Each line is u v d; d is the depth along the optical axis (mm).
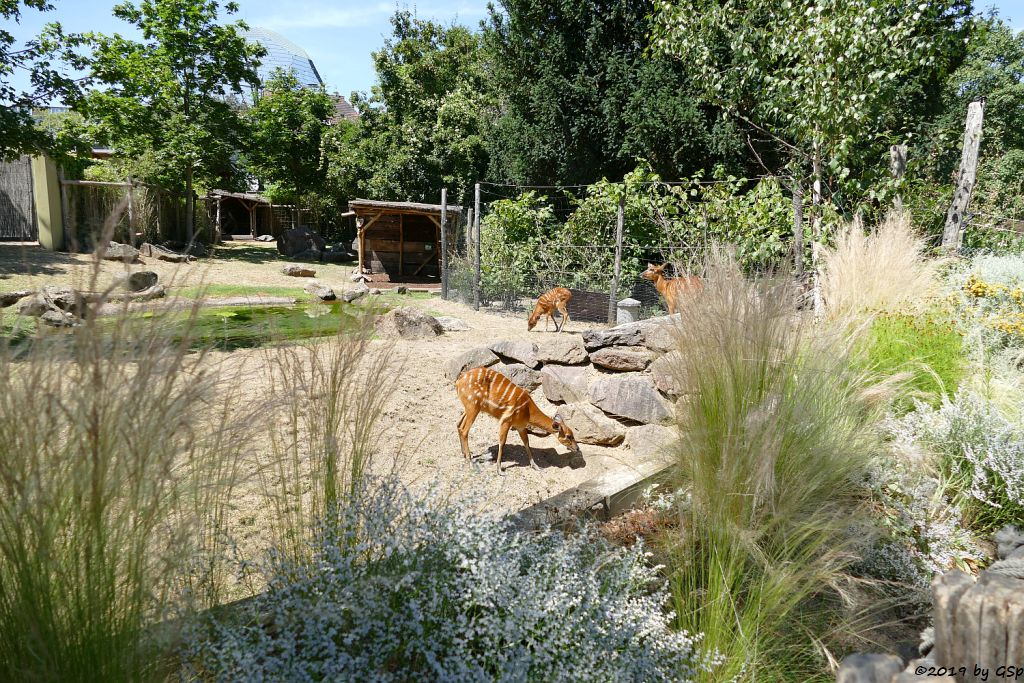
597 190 11992
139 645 1553
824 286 5148
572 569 2154
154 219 18594
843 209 7547
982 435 3299
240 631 1729
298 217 28406
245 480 1916
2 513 1406
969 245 7469
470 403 4477
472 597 1986
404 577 1835
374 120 26578
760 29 7883
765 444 2441
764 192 8414
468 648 1938
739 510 2488
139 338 1471
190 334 1543
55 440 1419
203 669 1725
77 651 1465
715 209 9125
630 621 2010
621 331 5578
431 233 18891
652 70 13828
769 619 2189
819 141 7344
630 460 4574
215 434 1773
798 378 2861
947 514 3117
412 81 25609
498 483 4074
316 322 2396
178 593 1696
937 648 1598
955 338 4391
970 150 6820
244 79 22609
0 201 17828
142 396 1459
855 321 4031
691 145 13219
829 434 2861
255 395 2045
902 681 1482
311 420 2197
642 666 1944
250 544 2412
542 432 4652
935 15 7219
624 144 14266
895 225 5395
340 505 2098
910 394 3781
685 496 2775
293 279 16016
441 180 24406
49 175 15664
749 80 8547
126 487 1498
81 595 1472
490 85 22609
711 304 2900
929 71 7547
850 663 1542
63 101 11516
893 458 3084
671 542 2543
